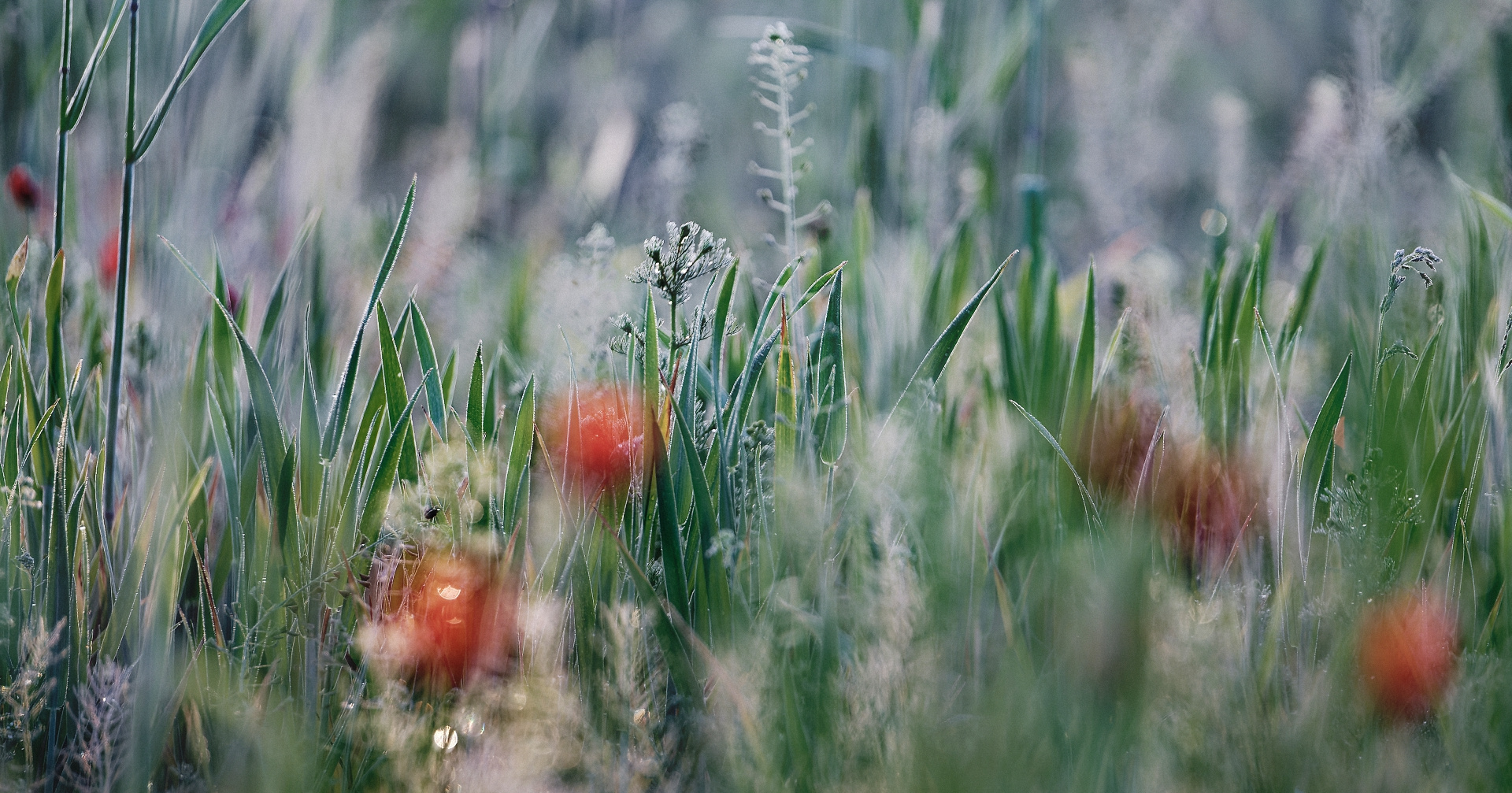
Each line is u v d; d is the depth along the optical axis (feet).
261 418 5.67
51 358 5.82
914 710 5.41
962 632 5.70
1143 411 6.11
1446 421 6.08
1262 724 5.47
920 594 5.50
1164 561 5.80
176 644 5.74
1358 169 6.89
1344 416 6.20
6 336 6.10
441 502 5.65
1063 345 6.39
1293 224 7.96
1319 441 5.77
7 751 5.57
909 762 5.39
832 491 5.71
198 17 6.71
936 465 5.64
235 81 7.00
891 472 5.63
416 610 5.62
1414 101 7.32
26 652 5.60
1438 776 5.49
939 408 6.00
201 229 6.63
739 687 5.49
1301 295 6.18
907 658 5.47
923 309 6.43
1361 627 5.62
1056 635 5.56
